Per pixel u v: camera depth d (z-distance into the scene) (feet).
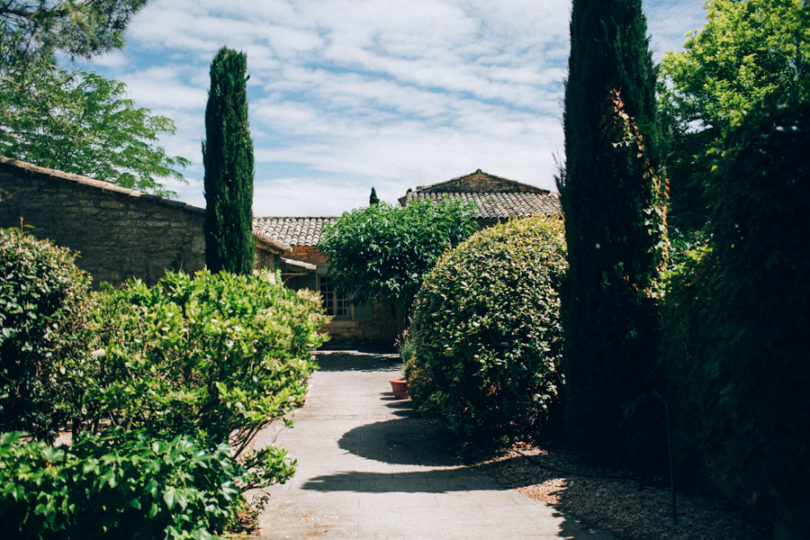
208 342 14.64
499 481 18.78
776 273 11.26
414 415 30.14
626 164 19.33
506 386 21.86
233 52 40.27
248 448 22.80
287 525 14.79
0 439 11.38
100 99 79.10
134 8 31.55
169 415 13.78
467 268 23.73
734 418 12.20
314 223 70.38
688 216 56.49
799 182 11.03
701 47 61.98
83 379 15.12
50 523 10.43
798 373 11.16
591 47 20.03
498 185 80.18
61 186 39.17
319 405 33.12
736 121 12.22
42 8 29.91
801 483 11.13
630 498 15.93
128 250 39.47
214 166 38.75
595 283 19.44
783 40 55.11
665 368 17.52
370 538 13.83
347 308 66.08
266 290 19.65
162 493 10.96
